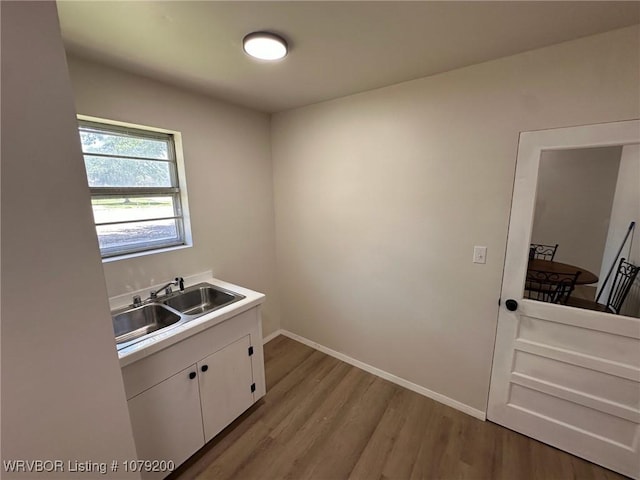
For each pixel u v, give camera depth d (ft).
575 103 4.58
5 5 2.13
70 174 2.56
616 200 4.62
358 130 7.01
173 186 6.94
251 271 8.80
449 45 4.59
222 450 5.64
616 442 5.02
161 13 3.64
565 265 5.09
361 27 4.03
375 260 7.36
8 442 2.41
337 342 8.68
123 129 5.93
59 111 2.46
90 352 2.82
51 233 2.49
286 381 7.70
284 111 8.38
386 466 5.31
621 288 4.78
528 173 5.10
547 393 5.52
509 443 5.74
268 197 9.07
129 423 3.18
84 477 2.90
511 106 5.08
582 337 5.08
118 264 5.83
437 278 6.45
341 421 6.32
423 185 6.28
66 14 3.63
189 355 5.03
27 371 2.45
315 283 8.82
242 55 4.86
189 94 6.64
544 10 3.66
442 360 6.72
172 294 6.50
